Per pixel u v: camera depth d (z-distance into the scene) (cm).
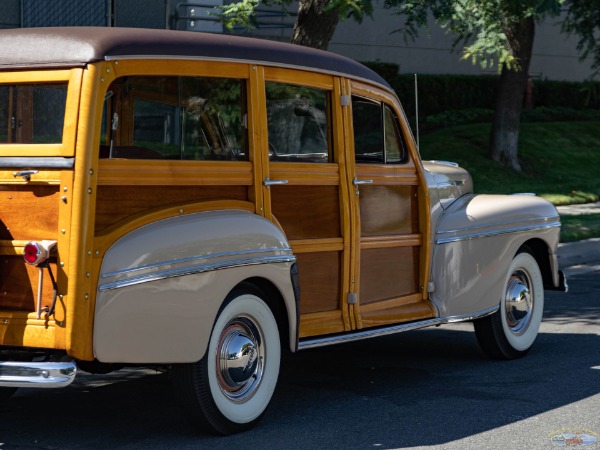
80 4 1778
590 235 1584
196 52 572
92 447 557
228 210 584
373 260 705
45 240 525
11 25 1748
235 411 579
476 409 652
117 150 549
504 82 2245
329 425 609
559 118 2856
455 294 765
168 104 565
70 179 520
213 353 564
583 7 1399
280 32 2155
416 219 754
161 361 536
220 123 590
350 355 842
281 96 625
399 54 2633
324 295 657
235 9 1237
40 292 522
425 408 654
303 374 764
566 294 1174
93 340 516
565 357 829
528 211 820
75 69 529
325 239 654
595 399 682
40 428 600
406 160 742
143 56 546
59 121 530
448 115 2602
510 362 812
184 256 540
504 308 806
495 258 788
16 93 547
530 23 2197
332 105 666
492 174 2170
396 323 715
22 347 538
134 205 542
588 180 2253
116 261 520
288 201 630
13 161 537
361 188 689
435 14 1209
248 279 592
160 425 606
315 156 652
